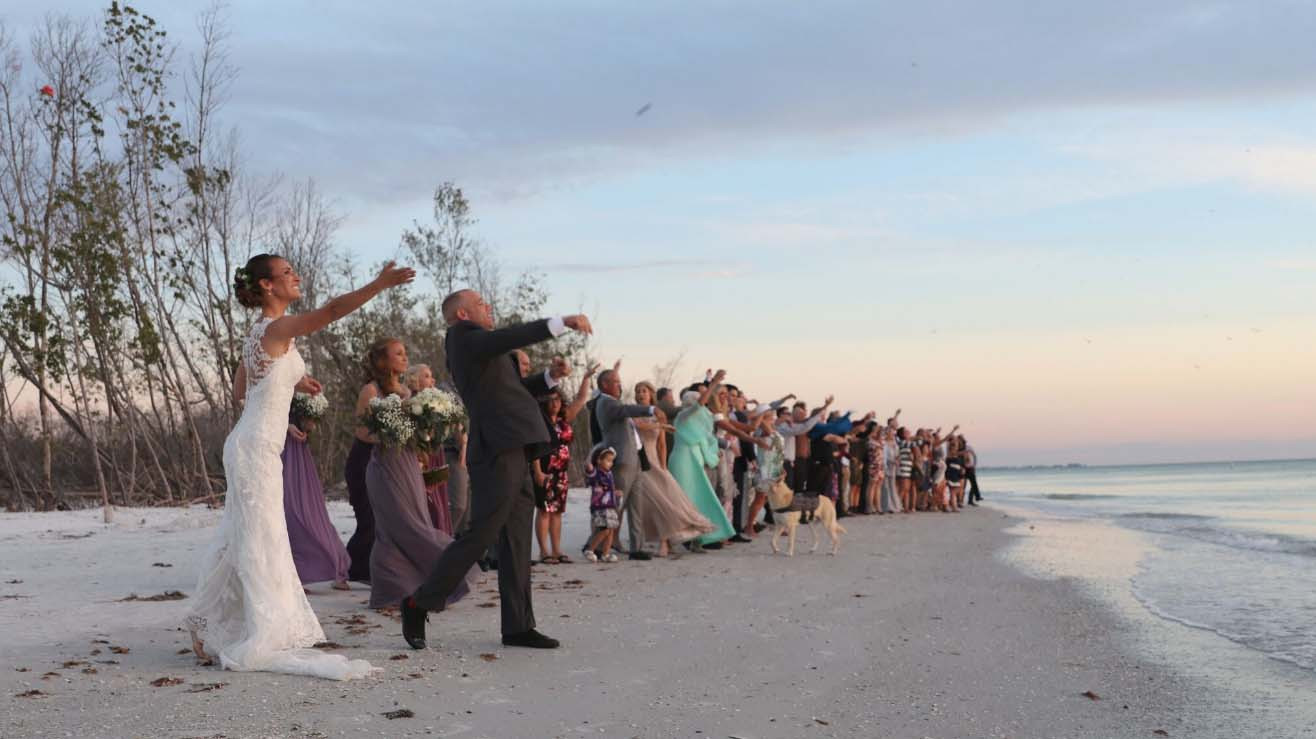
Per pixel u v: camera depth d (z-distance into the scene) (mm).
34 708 4465
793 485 16312
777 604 8172
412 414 7547
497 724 4367
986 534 16219
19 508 22031
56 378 21953
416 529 7555
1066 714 4887
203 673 5203
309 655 5305
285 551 5457
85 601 7902
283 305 5570
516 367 6273
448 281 31438
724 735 4336
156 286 24297
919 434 23844
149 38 23188
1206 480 67125
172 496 24094
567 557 11391
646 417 12008
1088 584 9875
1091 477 99125
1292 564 11805
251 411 5418
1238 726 4715
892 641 6668
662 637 6598
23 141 22500
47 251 22078
